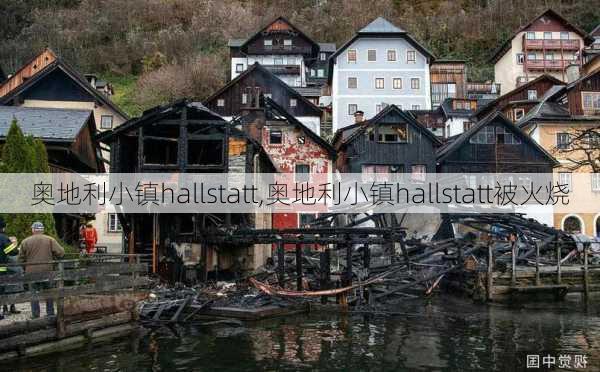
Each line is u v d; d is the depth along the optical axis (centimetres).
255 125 2852
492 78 8412
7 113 2317
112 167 2200
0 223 1263
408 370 1112
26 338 1089
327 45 8500
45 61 4744
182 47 8656
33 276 1101
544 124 4428
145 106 7144
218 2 9850
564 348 1335
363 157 4253
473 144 4325
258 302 1770
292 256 2773
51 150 2244
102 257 1400
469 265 2369
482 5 10319
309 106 5097
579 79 4500
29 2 9456
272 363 1144
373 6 9919
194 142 2372
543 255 2766
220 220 2211
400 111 4269
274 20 7531
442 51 9188
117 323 1355
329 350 1274
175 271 2114
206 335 1409
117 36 9069
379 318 1747
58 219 2427
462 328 1603
